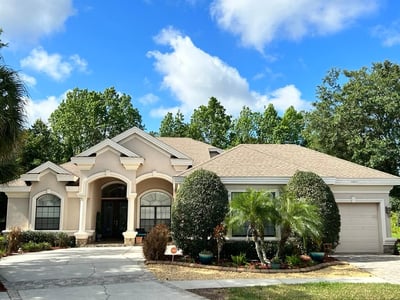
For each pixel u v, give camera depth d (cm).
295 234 1639
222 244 1512
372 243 1939
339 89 3475
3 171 1560
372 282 1191
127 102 4938
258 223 1475
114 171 2381
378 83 3148
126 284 1141
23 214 2462
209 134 5203
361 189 1964
